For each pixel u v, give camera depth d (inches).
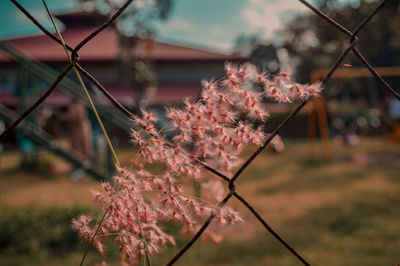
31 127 243.4
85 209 197.2
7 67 873.5
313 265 150.7
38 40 1017.5
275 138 27.5
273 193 292.5
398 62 1214.9
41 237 178.4
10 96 816.9
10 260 163.8
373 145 588.4
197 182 27.3
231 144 26.9
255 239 180.2
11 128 24.1
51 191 322.3
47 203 263.6
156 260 146.3
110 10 687.7
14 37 1054.4
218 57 949.8
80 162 237.5
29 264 158.7
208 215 27.7
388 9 756.6
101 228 28.0
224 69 26.0
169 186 27.2
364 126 714.2
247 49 1136.8
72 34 959.0
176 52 994.7
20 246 173.2
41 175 407.8
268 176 373.1
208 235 29.3
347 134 594.9
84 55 898.7
